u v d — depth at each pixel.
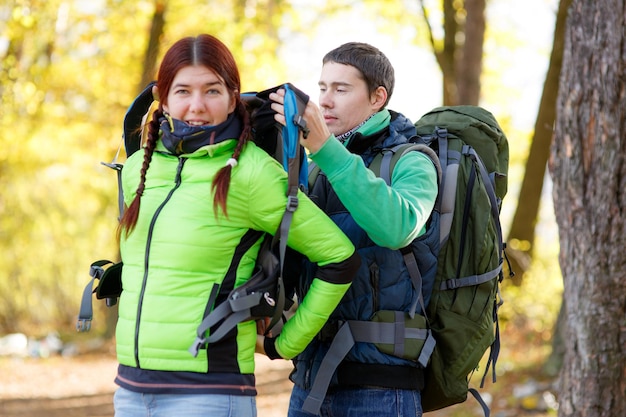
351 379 3.58
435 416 9.13
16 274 21.38
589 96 5.23
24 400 11.97
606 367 5.19
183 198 3.21
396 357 3.55
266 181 3.19
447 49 17.12
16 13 16.48
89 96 18.92
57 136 19.23
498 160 4.07
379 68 3.88
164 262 3.16
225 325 3.10
